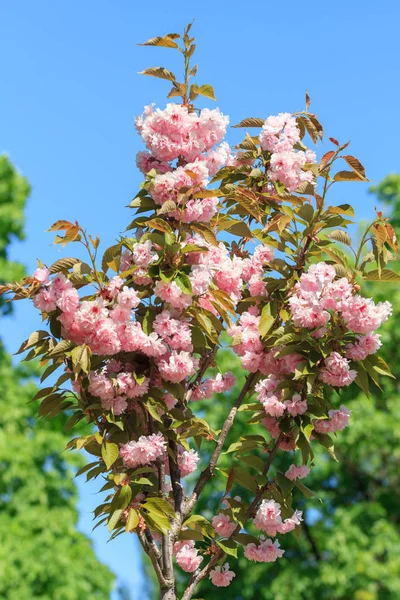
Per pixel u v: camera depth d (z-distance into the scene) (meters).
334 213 4.25
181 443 4.02
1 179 15.32
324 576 12.30
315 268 3.88
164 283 3.65
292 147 4.67
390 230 3.95
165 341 3.81
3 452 12.87
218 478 12.76
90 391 3.65
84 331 3.60
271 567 12.94
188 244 3.73
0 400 13.66
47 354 3.71
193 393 4.44
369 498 14.30
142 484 3.65
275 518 3.87
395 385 13.80
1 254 15.05
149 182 4.02
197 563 4.16
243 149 4.83
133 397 3.72
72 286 3.70
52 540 12.73
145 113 4.18
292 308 3.86
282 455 12.70
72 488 13.59
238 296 4.28
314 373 3.83
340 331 3.89
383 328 13.49
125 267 4.01
